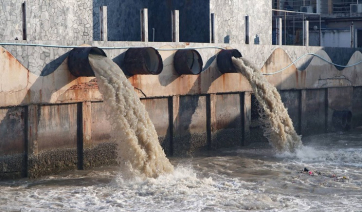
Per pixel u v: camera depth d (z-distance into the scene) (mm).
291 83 28078
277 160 22094
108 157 20953
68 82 19516
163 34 28938
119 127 18219
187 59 22641
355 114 32875
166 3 28766
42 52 18812
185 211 14609
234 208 14930
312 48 29312
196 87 23672
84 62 18953
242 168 20484
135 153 17953
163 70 22359
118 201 15555
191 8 27953
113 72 19000
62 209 14852
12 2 22766
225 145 25188
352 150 24469
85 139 20094
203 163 21391
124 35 29188
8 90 17969
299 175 19219
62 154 19531
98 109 20578
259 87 23406
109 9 28484
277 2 41000
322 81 30031
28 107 18500
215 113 24656
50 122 19141
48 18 24188
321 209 14914
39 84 18734
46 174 19078
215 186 17281
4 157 18031
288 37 40062
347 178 18719
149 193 16297
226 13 28219
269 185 17734
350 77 32156
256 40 30031
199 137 24062
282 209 14891
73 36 25438
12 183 17812
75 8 25453
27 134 18500
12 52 18047
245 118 25891
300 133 28812
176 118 23047
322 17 39875
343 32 39562
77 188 17109
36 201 15609
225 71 24438
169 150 22906
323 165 21047
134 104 18750
